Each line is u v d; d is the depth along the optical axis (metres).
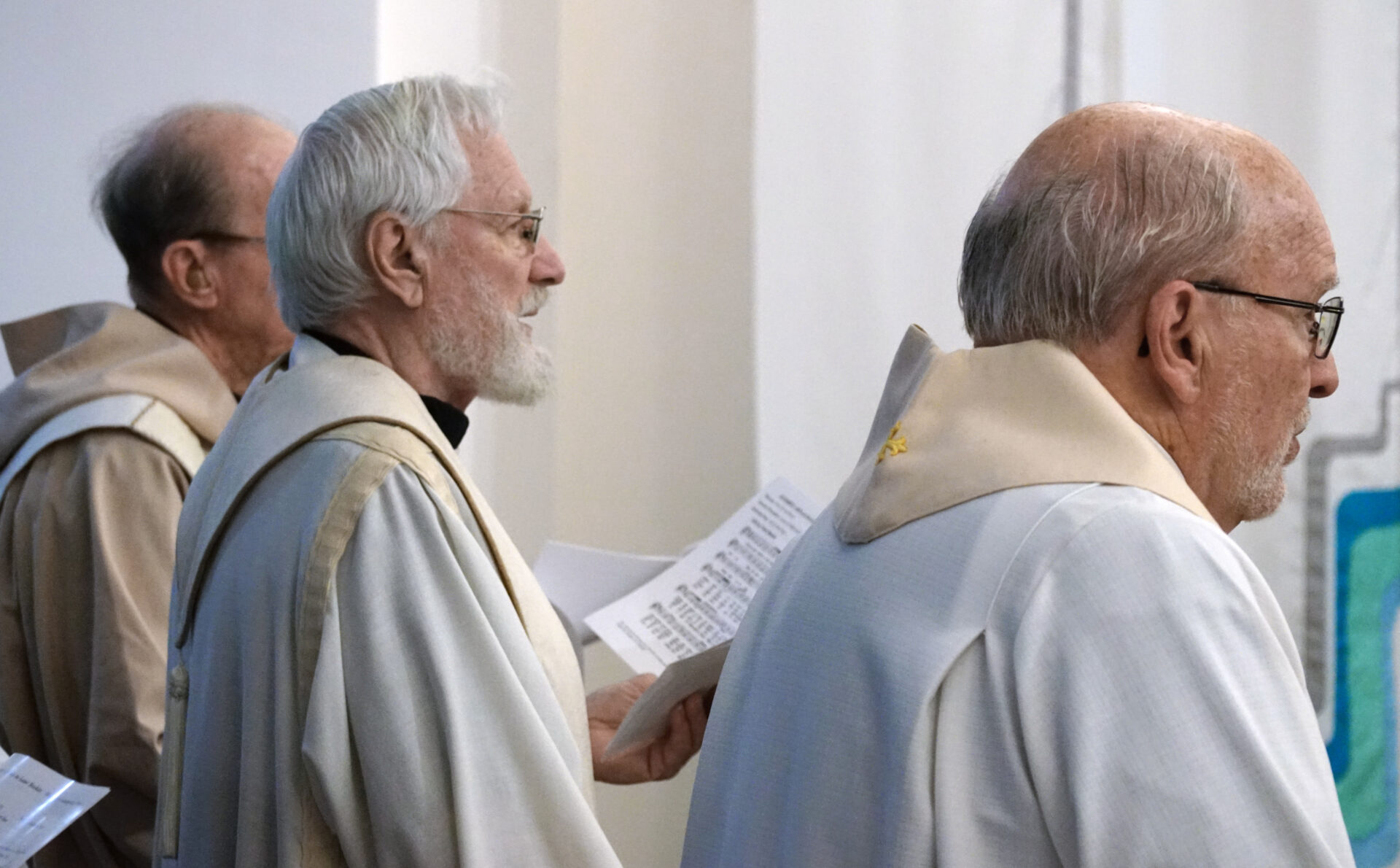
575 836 4.24
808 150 9.49
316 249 5.03
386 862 4.20
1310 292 3.81
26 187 9.93
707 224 10.79
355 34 9.36
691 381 10.81
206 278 6.99
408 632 4.31
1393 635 8.42
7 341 7.39
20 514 6.31
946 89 9.27
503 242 5.22
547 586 6.57
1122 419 3.60
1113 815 3.11
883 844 3.40
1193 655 3.18
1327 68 8.51
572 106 10.98
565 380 10.99
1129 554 3.31
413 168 5.00
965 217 9.24
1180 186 3.72
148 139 7.02
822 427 9.47
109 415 6.36
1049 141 3.96
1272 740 3.13
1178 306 3.71
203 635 4.69
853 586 3.79
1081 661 3.24
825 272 9.46
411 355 5.15
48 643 6.16
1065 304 3.80
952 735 3.37
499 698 4.29
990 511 3.58
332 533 4.39
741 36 10.71
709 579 6.29
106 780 5.95
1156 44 8.80
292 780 4.30
